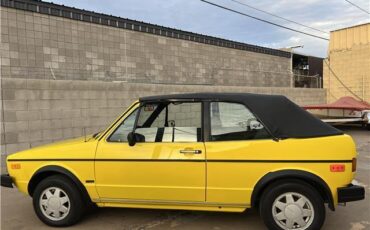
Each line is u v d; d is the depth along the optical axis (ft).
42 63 37.63
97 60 42.91
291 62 78.02
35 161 17.61
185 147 16.14
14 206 20.72
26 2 36.27
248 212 19.04
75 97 33.24
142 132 16.97
